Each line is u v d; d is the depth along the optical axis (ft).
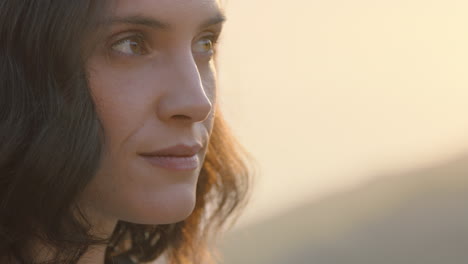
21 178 4.06
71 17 3.98
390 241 20.94
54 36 4.00
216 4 4.32
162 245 5.99
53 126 4.02
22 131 4.05
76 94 4.02
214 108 4.58
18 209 4.16
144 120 4.15
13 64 4.07
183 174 4.31
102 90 4.08
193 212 6.06
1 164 4.04
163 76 4.16
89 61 4.05
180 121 4.20
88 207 4.46
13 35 4.06
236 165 6.21
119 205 4.29
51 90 4.03
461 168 26.63
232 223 6.29
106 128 4.12
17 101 4.06
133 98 4.11
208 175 6.06
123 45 4.09
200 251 6.21
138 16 4.01
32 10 4.03
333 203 24.66
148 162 4.21
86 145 4.03
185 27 4.15
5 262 4.35
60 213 4.12
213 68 4.61
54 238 4.20
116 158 4.17
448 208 22.80
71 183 4.04
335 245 21.08
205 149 4.52
